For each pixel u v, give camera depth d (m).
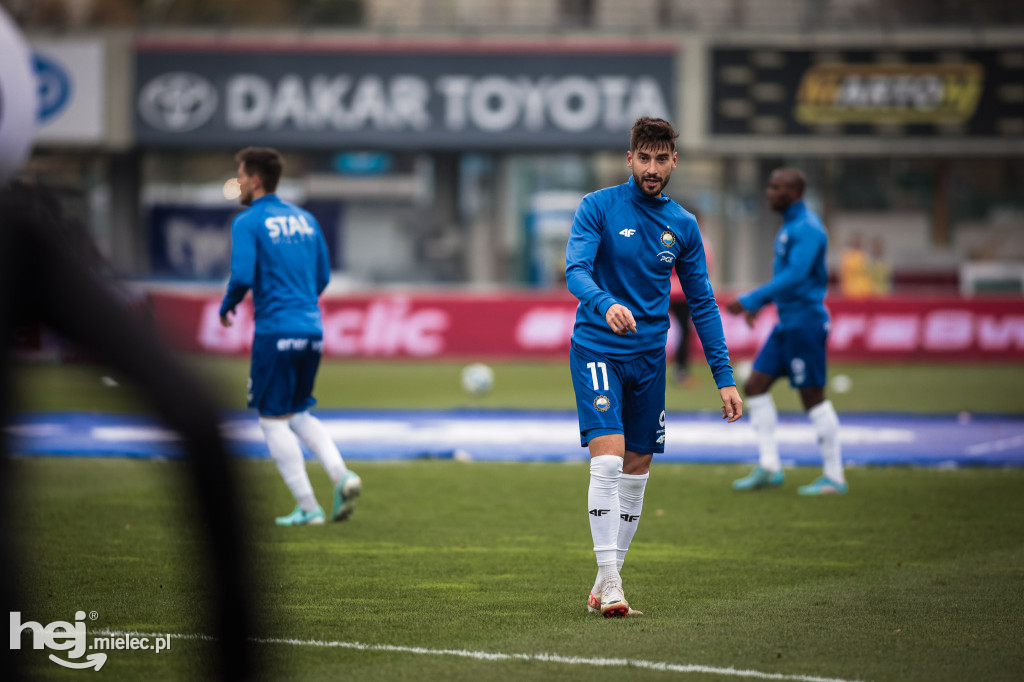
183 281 77.12
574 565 20.44
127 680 13.71
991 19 83.81
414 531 23.53
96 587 18.30
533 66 79.38
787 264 27.89
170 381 5.29
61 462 32.12
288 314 23.36
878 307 67.19
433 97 79.75
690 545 22.33
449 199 87.75
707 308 17.42
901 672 14.09
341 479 24.23
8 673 6.77
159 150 82.44
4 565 6.68
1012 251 99.81
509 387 54.31
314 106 79.94
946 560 21.02
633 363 16.95
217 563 5.21
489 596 18.06
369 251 89.00
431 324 67.81
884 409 47.12
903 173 99.69
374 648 15.05
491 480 30.44
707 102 80.31
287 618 16.61
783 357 28.59
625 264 16.95
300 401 24.38
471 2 87.62
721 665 14.32
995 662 14.55
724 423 42.59
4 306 5.71
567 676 13.82
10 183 6.00
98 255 6.03
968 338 66.75
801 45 79.69
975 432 40.38
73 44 79.69
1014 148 79.25
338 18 86.62
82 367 5.66
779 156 82.75
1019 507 26.69
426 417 43.56
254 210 23.39
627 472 17.56
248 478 5.41
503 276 90.50
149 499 26.59
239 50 79.88
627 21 86.62
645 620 16.62
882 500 27.59
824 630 16.09
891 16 84.31
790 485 29.89
